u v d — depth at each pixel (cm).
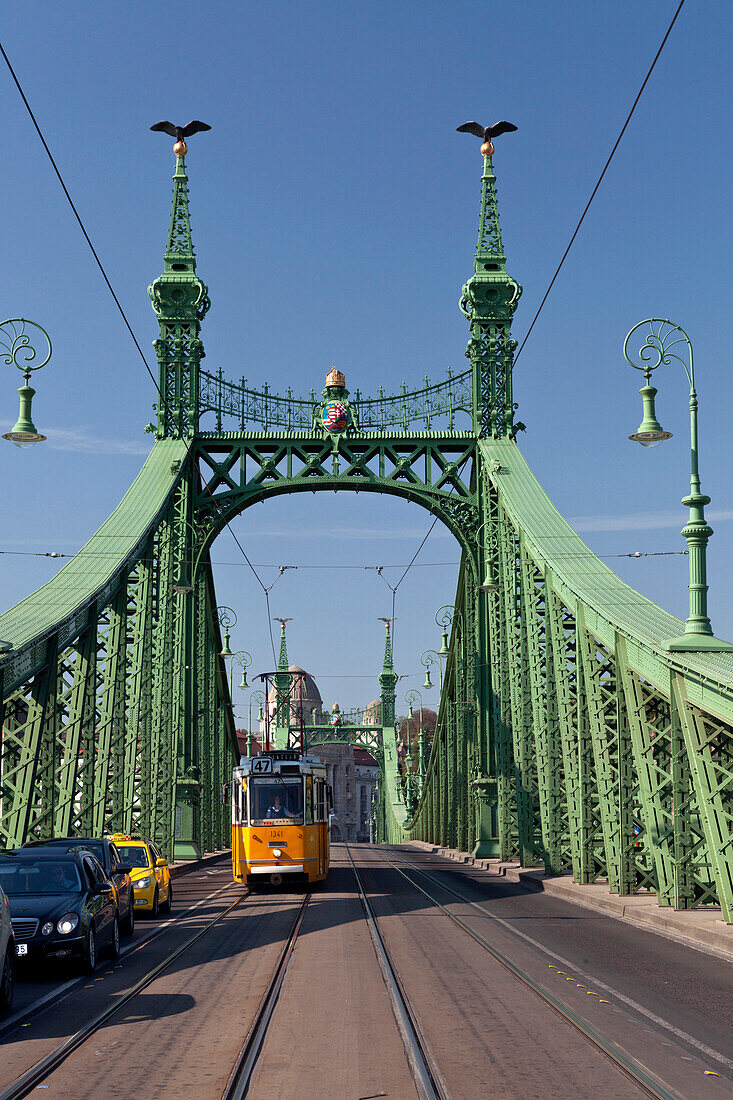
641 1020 1029
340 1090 796
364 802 17262
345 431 4078
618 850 2239
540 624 3033
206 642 4503
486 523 3766
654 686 1952
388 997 1171
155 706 3591
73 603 2409
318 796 3012
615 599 2358
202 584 4319
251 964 1456
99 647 2794
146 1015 1097
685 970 1338
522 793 3322
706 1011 1072
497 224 4091
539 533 3027
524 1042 944
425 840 6750
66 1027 1043
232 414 4066
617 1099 765
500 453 3819
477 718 4075
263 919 2106
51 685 2209
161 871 2266
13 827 2072
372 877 3425
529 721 3331
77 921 1378
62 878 1493
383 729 9944
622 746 2227
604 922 1922
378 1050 922
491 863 3697
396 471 4059
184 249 4106
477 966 1386
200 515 4066
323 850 3034
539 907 2234
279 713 9456
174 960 1523
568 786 2644
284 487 4047
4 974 1127
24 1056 917
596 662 2364
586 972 1322
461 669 4503
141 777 3338
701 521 1825
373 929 1858
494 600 3891
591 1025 1005
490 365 4028
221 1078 832
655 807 2027
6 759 2241
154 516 3369
